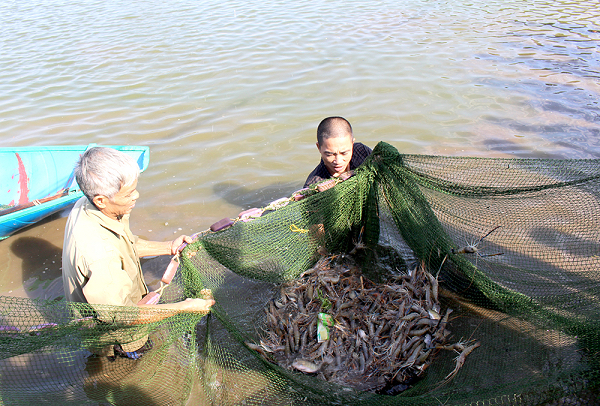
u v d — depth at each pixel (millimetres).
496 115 6883
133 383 3035
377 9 12820
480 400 2455
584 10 11867
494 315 3301
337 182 3680
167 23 12523
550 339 2920
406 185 3582
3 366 2938
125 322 2512
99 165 2586
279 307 3773
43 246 4852
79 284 2836
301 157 6215
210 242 3256
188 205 5348
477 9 12438
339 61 9258
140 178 5863
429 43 10031
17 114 7562
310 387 2758
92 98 8094
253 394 3029
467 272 3359
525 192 3439
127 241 3062
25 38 11703
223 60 9625
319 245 4020
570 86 7617
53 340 2451
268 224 3527
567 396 2482
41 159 5809
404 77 8359
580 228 3861
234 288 4062
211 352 3324
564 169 3396
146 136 6789
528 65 8594
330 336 3398
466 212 3930
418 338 3273
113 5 14836
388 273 4133
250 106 7578
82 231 2785
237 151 6391
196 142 6617
